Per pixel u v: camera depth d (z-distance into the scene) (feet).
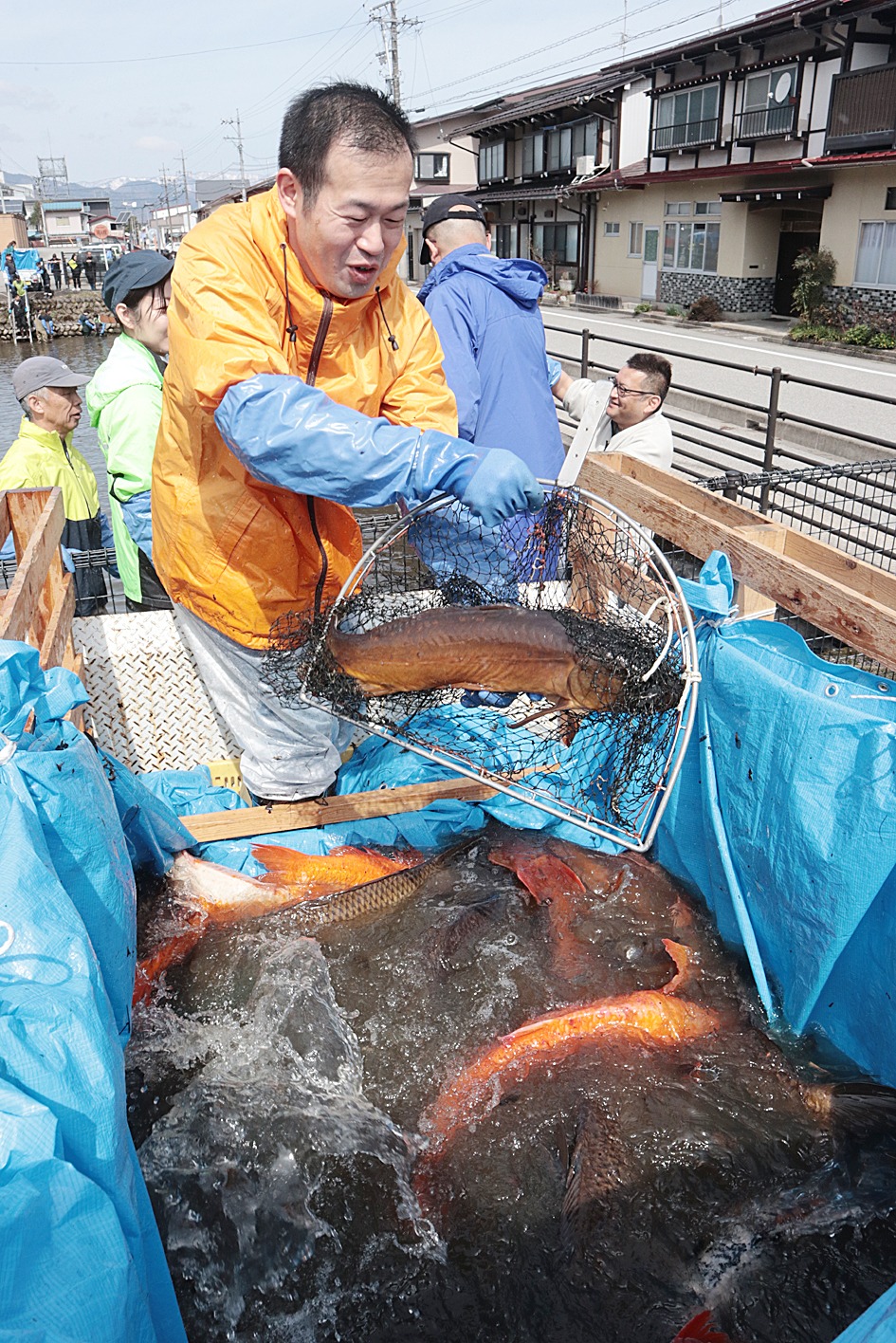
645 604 12.38
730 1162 8.97
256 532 11.14
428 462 8.89
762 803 10.74
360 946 11.35
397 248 10.31
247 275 9.61
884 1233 8.40
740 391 57.36
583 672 9.62
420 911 11.89
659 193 113.09
